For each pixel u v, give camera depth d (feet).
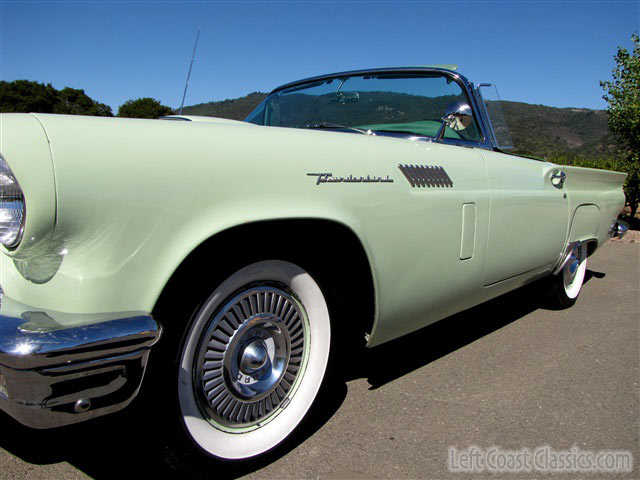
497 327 11.47
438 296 7.47
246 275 5.25
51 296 4.27
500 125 10.53
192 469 5.25
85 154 4.06
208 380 5.17
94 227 4.14
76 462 5.66
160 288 4.47
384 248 6.33
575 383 8.54
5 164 3.93
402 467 5.91
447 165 7.53
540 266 10.54
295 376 6.08
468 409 7.43
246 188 4.90
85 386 4.02
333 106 10.19
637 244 26.43
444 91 9.46
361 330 6.77
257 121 11.34
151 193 4.33
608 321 12.28
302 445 6.25
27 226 3.94
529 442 6.61
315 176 5.50
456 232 7.50
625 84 33.01
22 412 3.97
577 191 11.44
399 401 7.57
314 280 5.98
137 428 6.19
